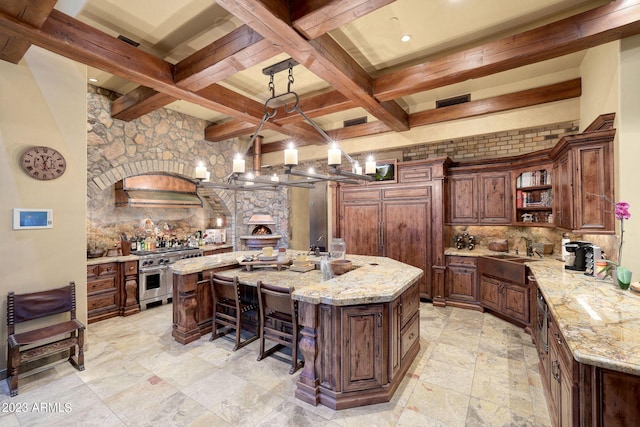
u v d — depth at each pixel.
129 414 2.10
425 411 2.13
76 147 3.05
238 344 3.10
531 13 2.54
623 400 1.25
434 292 4.68
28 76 2.75
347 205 5.54
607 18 2.26
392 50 3.11
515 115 4.10
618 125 2.49
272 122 4.52
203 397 2.29
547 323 2.23
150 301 4.49
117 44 2.69
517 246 4.56
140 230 5.14
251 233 6.61
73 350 2.92
